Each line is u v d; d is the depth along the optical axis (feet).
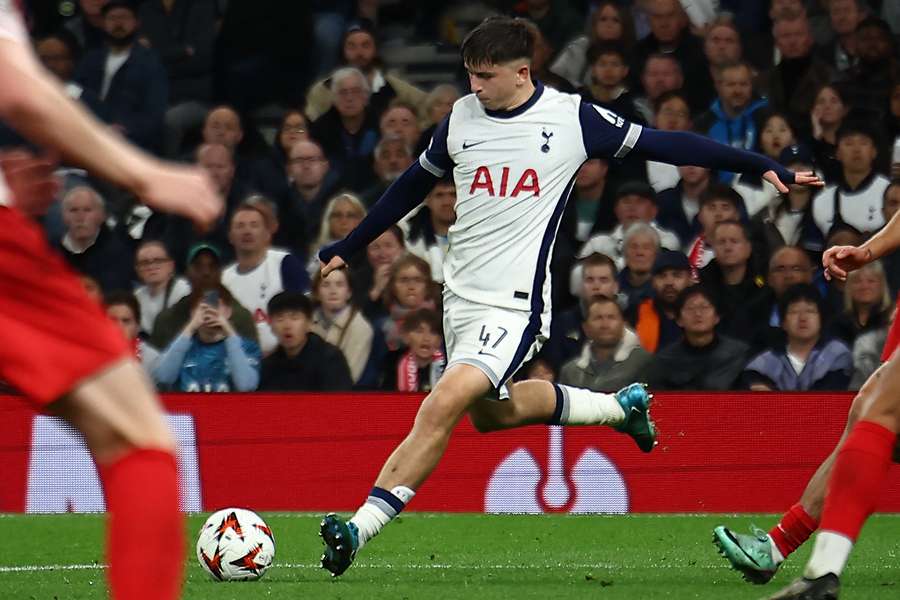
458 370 65.98
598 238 120.98
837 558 47.91
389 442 104.58
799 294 108.47
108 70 141.38
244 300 117.29
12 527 93.35
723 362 107.96
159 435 33.63
